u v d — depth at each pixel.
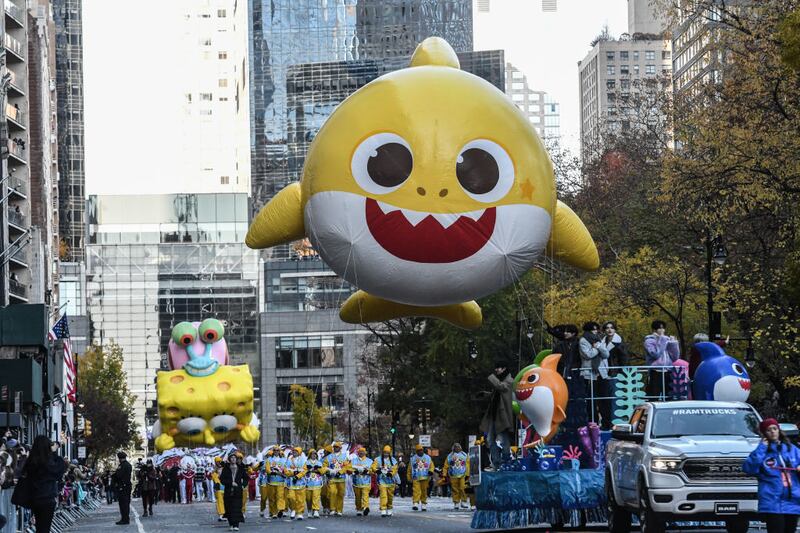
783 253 104.00
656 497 50.31
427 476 97.12
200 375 180.12
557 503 63.28
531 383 70.25
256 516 103.31
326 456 93.56
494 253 59.88
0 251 187.50
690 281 117.88
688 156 98.94
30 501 53.59
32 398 116.31
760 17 90.75
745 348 114.94
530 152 61.03
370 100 60.72
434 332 154.38
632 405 69.88
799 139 84.12
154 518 111.25
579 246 64.31
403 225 58.97
